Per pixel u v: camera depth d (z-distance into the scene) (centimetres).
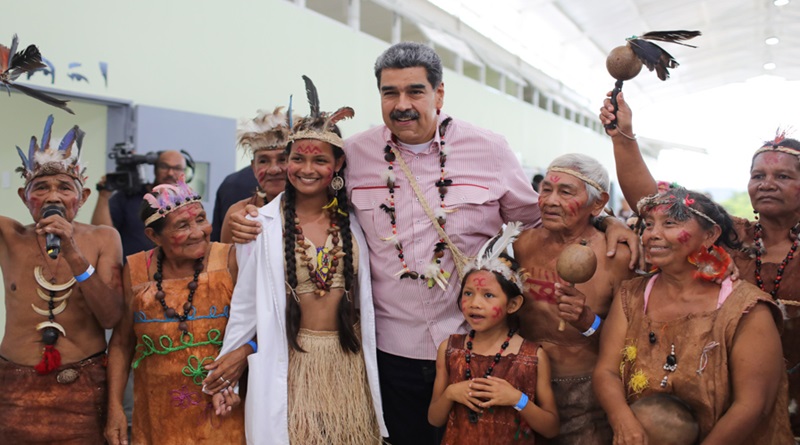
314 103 257
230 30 583
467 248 261
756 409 188
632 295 221
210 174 560
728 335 196
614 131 249
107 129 504
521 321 251
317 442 241
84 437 250
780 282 236
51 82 434
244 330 246
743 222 258
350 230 258
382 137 267
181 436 243
